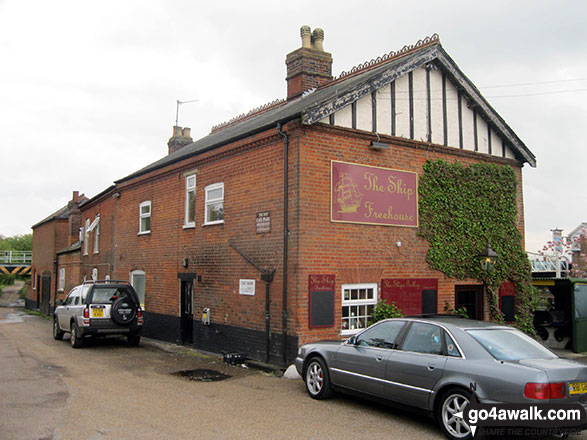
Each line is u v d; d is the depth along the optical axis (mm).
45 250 38469
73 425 6992
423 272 13062
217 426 6973
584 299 14680
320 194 11422
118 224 21031
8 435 6527
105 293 15219
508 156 15445
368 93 12258
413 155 13156
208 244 14492
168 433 6645
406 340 7406
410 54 13734
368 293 12078
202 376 10695
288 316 11180
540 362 6281
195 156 15312
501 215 14805
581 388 6070
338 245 11609
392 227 12570
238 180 13336
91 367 11758
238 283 13047
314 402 8383
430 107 13625
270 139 12156
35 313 38625
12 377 10406
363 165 12164
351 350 8078
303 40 16812
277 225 11781
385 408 8039
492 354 6430
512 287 14812
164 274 16938
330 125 11602
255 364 11641
